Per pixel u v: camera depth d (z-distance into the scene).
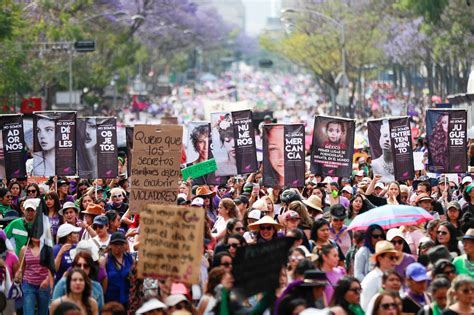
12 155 31.62
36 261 23.61
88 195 29.61
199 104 169.38
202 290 21.36
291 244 17.38
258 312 17.59
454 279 18.22
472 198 28.94
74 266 20.86
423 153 38.69
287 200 27.80
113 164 32.50
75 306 17.84
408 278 19.30
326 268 20.22
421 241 22.89
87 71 118.19
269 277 17.30
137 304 21.84
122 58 127.62
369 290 20.22
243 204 28.58
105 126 32.44
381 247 20.28
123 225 29.12
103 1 120.38
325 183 32.78
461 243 23.53
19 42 95.50
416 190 33.16
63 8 111.50
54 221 26.67
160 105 167.12
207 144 33.12
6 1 84.62
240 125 31.78
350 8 133.62
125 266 22.20
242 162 31.84
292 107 173.75
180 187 31.69
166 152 23.75
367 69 151.38
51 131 31.52
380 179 31.73
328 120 31.23
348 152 31.25
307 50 139.12
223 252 20.16
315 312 16.42
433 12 102.00
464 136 31.34
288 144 31.30
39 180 36.78
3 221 27.97
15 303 23.41
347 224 27.23
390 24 127.19
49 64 105.44
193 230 18.75
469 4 89.38
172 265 18.81
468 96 53.16
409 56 128.50
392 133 31.58
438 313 18.53
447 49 110.88
